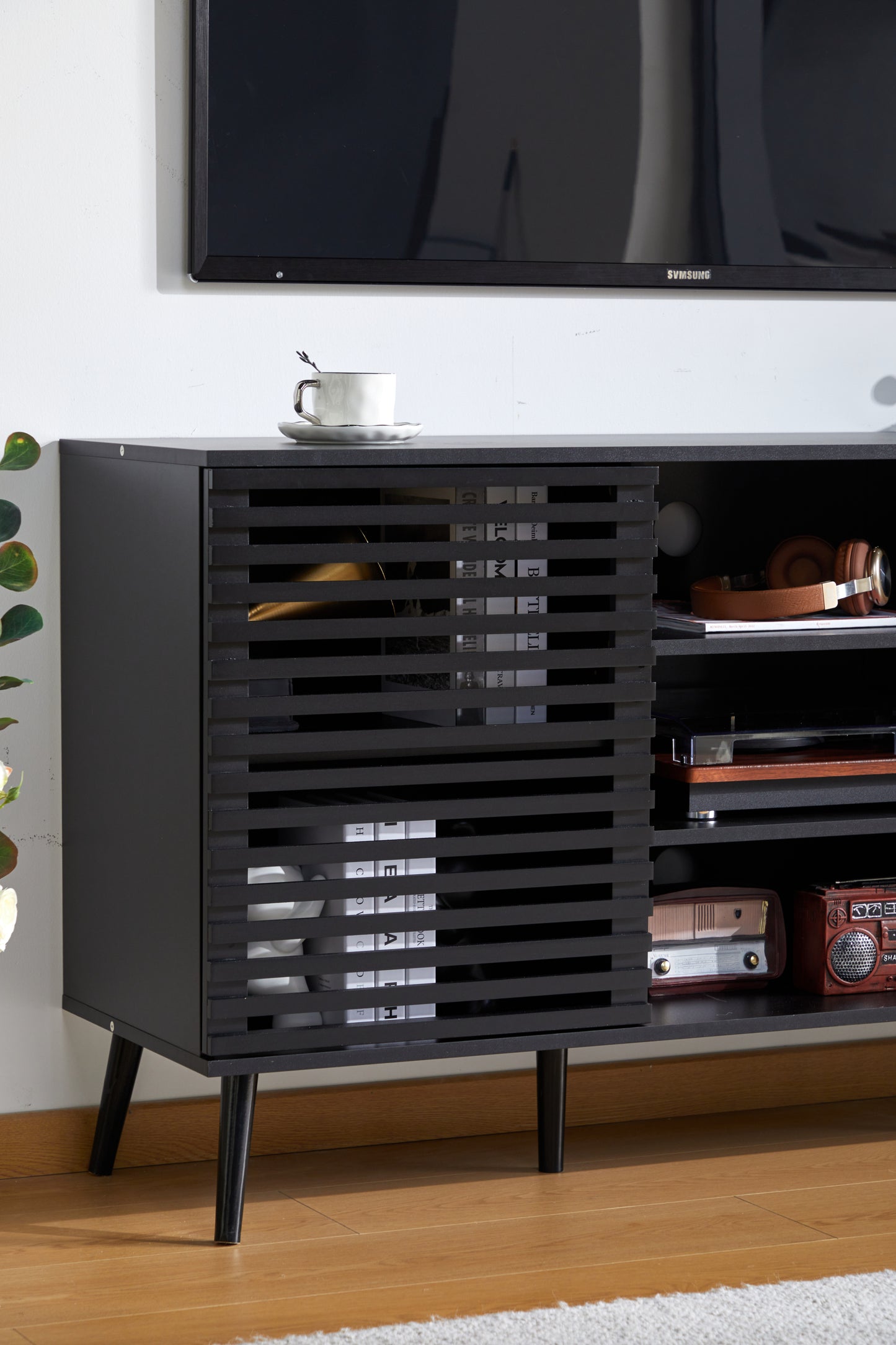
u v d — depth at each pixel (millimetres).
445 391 2363
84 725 2133
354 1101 2316
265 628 1832
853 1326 1688
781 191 2457
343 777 1882
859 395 2580
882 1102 2570
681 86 2389
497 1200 2086
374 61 2240
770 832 2119
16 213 2131
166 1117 2240
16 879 2186
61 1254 1896
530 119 2322
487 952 1962
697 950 2248
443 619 1917
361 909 1935
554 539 2029
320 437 1997
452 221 2305
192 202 2186
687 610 2260
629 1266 1866
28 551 1954
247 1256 1890
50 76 2129
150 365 2209
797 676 2545
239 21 2174
